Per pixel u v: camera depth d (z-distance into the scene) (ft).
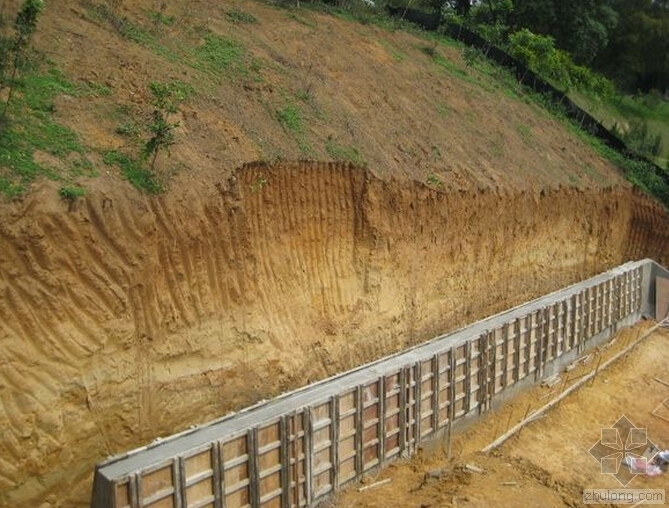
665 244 69.92
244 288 32.09
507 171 53.83
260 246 33.83
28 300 23.62
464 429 38.81
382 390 32.48
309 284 36.50
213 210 30.58
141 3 40.01
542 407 42.73
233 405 30.68
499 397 41.83
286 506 28.19
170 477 24.14
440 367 36.32
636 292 61.11
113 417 25.79
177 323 28.76
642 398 46.75
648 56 116.26
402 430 33.99
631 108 104.78
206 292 30.17
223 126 34.14
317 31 53.16
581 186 61.82
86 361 24.89
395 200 41.42
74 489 24.49
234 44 42.16
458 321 46.09
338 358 36.52
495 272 50.37
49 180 25.02
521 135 62.34
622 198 68.39
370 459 32.50
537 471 35.47
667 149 91.50
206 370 29.84
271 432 27.53
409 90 54.03
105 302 25.79
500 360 41.47
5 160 24.47
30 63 28.94
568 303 49.03
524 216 53.78
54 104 28.19
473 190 48.24
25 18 27.25
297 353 34.32
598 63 114.11
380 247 40.19
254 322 32.45
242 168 32.89
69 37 32.32
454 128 53.67
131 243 26.94
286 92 40.98
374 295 39.45
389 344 39.96
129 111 30.63
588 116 78.18
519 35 79.41
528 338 44.29
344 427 30.86
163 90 31.19
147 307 27.55
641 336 58.13
